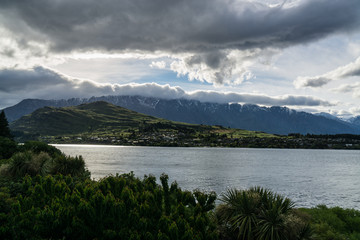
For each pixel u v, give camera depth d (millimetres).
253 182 62188
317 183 63812
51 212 9008
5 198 10922
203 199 12336
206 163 112562
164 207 11195
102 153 173250
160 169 86125
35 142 49125
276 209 11234
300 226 11023
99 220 9141
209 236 9445
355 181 68188
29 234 8641
